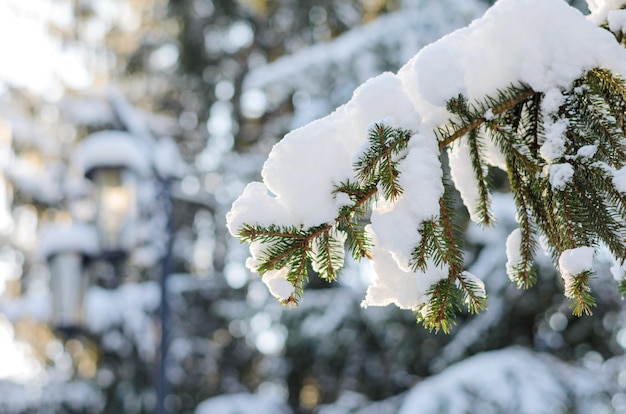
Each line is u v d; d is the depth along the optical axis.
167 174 5.61
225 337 11.44
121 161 5.17
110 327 10.16
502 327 6.57
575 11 1.65
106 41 11.73
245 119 11.73
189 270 12.16
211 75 12.56
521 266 1.70
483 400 5.49
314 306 7.59
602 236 1.55
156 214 6.51
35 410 10.39
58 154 10.23
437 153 1.54
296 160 1.57
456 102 1.58
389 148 1.51
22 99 10.45
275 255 1.53
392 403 7.35
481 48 1.69
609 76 1.59
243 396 9.73
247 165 9.91
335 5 10.20
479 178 1.71
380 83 1.61
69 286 5.54
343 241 1.60
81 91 10.71
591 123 1.58
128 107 5.91
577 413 5.67
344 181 1.56
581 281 1.50
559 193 1.57
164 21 12.55
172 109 12.98
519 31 1.67
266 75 6.64
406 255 1.48
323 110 6.69
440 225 1.54
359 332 7.46
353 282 7.59
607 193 1.55
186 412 11.09
